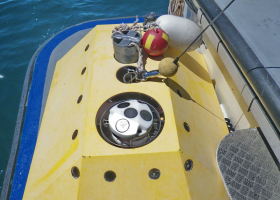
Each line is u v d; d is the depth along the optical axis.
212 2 3.04
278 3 2.95
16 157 3.00
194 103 2.71
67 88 2.96
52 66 4.01
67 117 2.58
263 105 2.13
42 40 5.87
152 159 2.04
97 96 2.43
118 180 2.02
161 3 6.52
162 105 2.35
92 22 4.71
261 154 2.25
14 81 5.20
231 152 2.28
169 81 2.56
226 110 3.13
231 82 2.89
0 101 4.91
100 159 2.03
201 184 2.12
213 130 2.68
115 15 6.28
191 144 2.24
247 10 2.87
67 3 6.59
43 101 3.51
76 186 2.04
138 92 2.45
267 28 2.65
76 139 2.23
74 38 4.46
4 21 6.25
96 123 2.25
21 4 6.59
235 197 2.06
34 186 2.30
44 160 2.45
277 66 2.27
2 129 4.55
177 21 2.84
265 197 2.04
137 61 2.74
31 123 3.24
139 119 2.16
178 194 2.02
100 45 2.94
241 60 2.40
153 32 2.63
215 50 3.18
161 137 2.13
